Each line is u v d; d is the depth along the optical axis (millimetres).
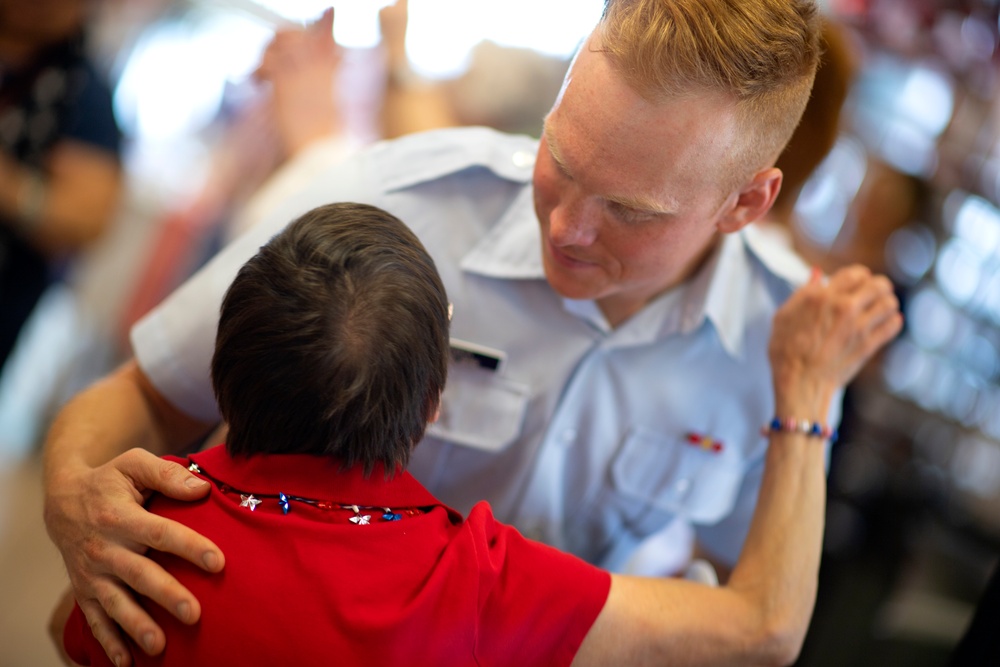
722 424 1435
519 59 2508
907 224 3037
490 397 1349
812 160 1376
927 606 2928
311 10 2277
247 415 900
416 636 857
